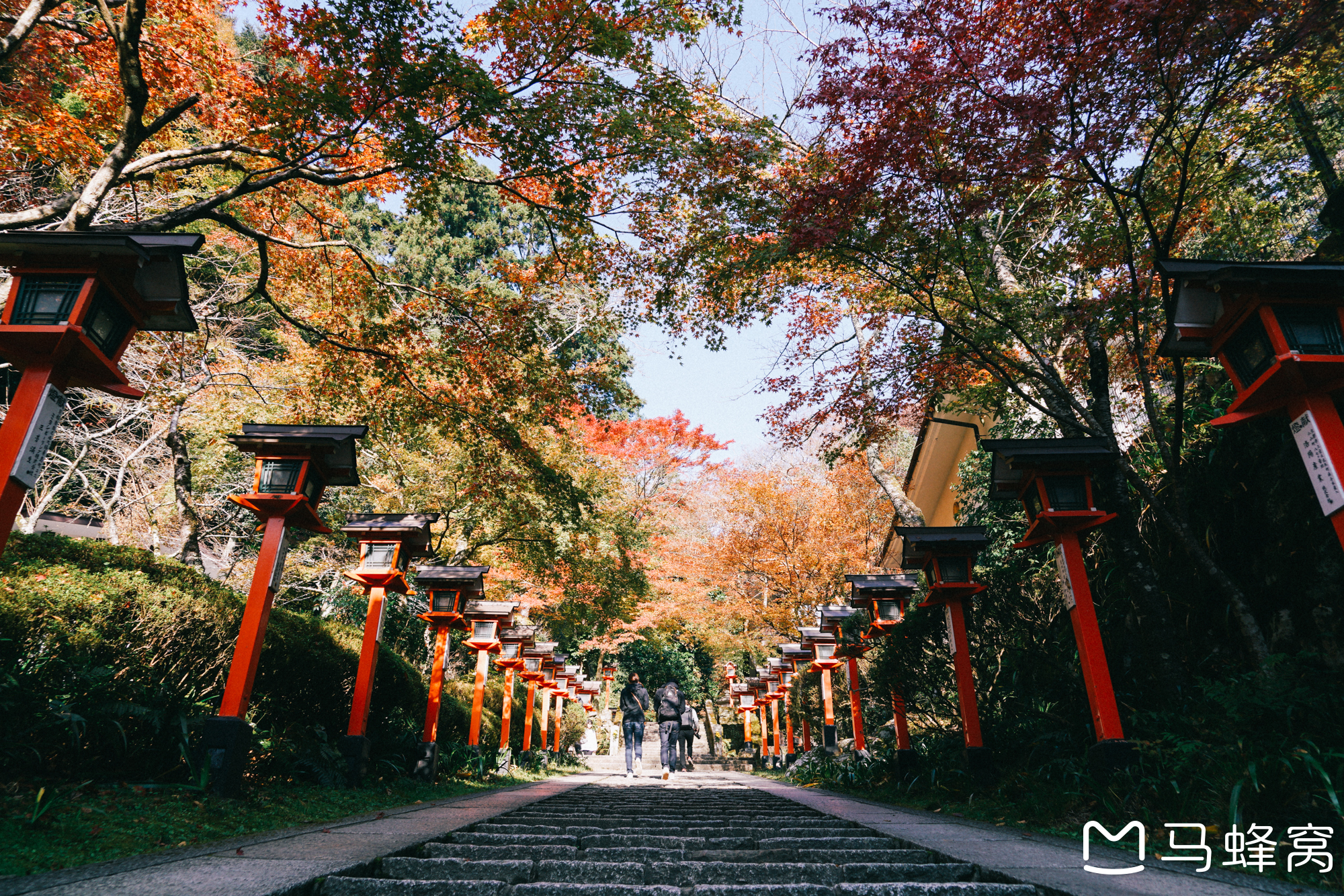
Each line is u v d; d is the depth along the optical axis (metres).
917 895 2.29
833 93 5.55
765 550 16.48
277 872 2.22
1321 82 5.30
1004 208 6.68
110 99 7.89
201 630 5.02
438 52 5.63
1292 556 4.96
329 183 7.01
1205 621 5.65
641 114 6.59
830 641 11.63
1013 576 7.04
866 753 8.79
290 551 14.45
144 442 11.69
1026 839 3.56
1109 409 5.99
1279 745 3.40
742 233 7.30
